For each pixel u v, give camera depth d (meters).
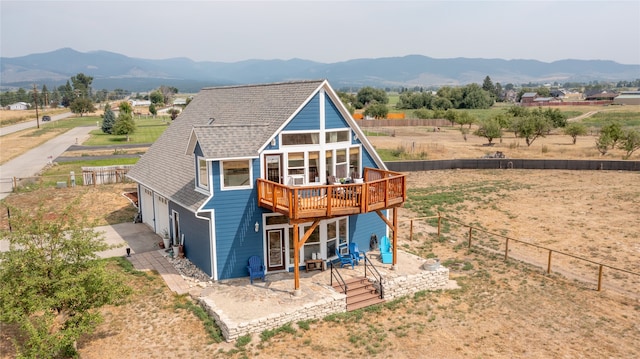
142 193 29.50
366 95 189.25
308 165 21.45
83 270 14.34
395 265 21.27
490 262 23.64
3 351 14.90
